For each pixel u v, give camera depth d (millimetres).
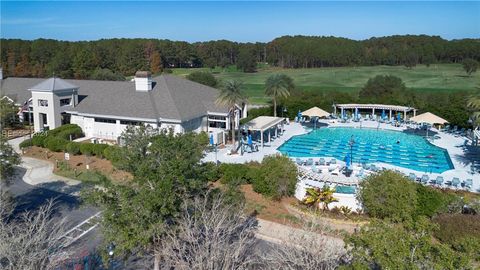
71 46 154000
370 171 39969
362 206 30609
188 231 17531
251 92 125875
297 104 69938
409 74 175750
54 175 40344
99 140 52625
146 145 20281
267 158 35188
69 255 21344
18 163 29703
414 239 13648
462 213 28172
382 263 12766
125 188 19109
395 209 28219
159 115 50344
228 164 37094
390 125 65188
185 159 19484
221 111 53719
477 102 50000
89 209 31641
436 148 52062
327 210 31078
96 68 119312
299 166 39406
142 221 18297
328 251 16641
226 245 18047
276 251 19547
